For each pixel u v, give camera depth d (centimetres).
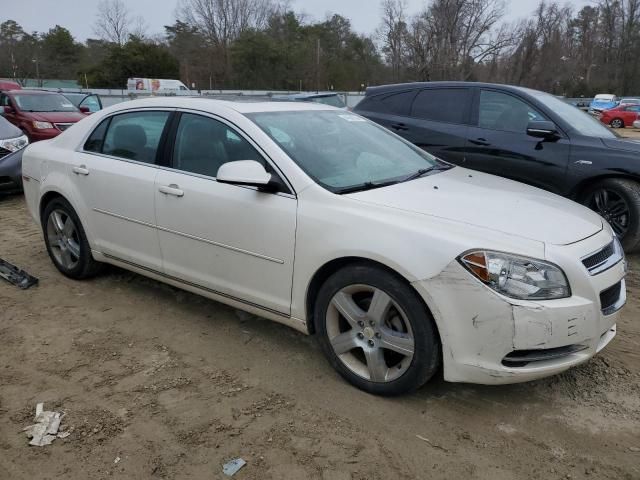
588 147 557
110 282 477
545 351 271
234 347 367
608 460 263
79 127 463
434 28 4612
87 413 296
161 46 6031
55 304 433
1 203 830
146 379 329
